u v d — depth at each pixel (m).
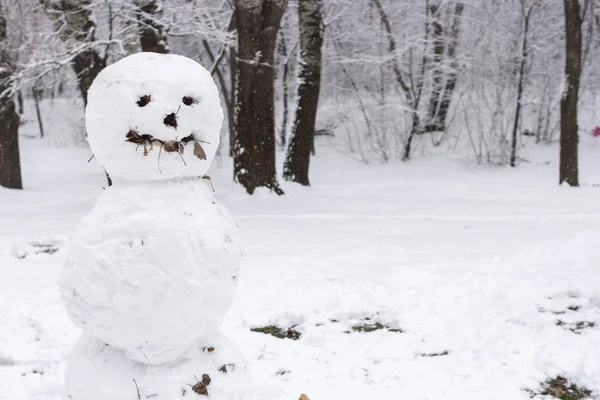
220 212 2.32
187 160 2.20
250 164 11.92
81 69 13.20
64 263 2.20
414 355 3.78
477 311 4.41
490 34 22.20
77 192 15.38
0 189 14.77
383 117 22.53
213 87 2.29
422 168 20.41
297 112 13.84
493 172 19.31
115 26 15.38
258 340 3.99
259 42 11.56
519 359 3.63
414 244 6.86
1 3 15.10
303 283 5.04
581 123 22.84
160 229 2.08
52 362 3.65
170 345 2.14
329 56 22.62
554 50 21.61
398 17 22.52
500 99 21.05
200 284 2.12
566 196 12.77
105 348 2.28
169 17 13.51
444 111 23.61
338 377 3.48
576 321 4.20
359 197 12.76
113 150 2.14
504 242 6.95
